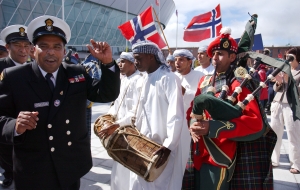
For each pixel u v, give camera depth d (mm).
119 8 31438
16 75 1775
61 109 1816
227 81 2074
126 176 2918
